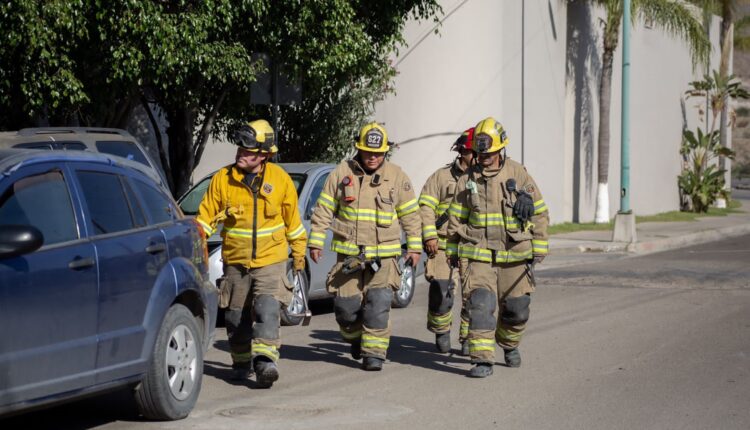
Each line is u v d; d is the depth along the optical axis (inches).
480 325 362.9
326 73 587.8
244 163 337.4
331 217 373.7
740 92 1501.0
